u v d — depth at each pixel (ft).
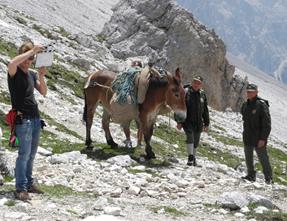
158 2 204.03
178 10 203.41
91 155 54.75
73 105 100.12
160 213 35.04
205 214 36.19
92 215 32.14
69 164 48.11
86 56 170.71
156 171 49.83
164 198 40.04
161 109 55.06
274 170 101.50
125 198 38.55
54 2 319.68
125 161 51.11
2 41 138.62
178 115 52.42
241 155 116.16
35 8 284.00
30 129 33.35
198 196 42.04
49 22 273.75
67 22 294.46
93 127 84.02
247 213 37.09
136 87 54.24
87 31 299.58
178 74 53.01
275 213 37.65
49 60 33.86
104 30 208.95
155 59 193.77
